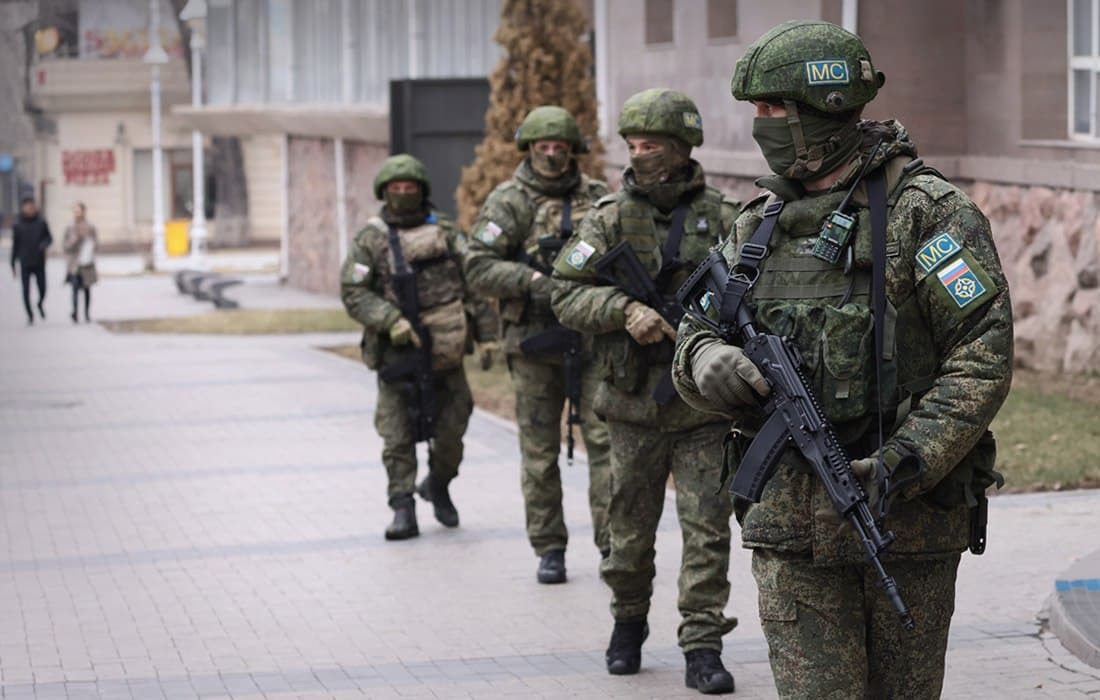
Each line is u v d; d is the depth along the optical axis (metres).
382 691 8.12
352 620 9.57
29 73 71.00
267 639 9.20
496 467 14.69
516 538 11.72
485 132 22.30
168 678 8.45
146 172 68.25
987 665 8.08
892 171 5.11
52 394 21.23
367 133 34.88
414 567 10.89
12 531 12.42
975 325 4.86
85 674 8.55
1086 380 16.06
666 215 7.93
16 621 9.71
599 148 20.38
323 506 13.14
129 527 12.50
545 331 9.73
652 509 8.04
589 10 26.06
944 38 18.00
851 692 5.08
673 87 22.66
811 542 5.07
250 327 31.16
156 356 26.12
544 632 9.16
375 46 36.00
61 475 14.99
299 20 40.03
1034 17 16.95
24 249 33.53
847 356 4.97
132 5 66.88
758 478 4.98
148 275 52.44
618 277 7.86
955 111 18.14
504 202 10.19
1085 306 16.25
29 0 70.56
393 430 11.74
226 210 66.94
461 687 8.16
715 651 7.86
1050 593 9.20
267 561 11.20
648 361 7.77
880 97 17.98
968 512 5.08
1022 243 17.22
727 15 21.27
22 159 74.25
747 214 5.39
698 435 7.79
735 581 10.02
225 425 17.95
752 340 5.08
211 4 43.81
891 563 5.00
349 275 11.50
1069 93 16.88
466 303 11.79
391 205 11.59
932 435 4.76
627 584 8.12
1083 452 13.05
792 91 5.05
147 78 67.00
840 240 5.05
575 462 14.53
